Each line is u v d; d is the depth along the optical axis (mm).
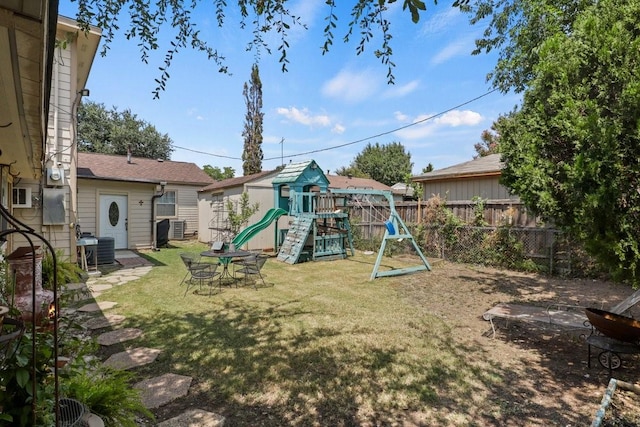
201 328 4355
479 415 2600
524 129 3928
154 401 2723
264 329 4328
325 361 3449
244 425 2461
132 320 4645
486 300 5832
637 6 2881
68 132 7426
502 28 6699
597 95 3084
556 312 4422
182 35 2539
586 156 2938
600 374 3266
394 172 35344
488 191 10602
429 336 4184
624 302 3650
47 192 7074
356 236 11977
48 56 1643
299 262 9633
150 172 15234
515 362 3514
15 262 2912
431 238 10078
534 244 8117
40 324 2215
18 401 1564
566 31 4379
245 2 2316
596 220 3010
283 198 12234
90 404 2020
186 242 14625
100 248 8883
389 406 2709
